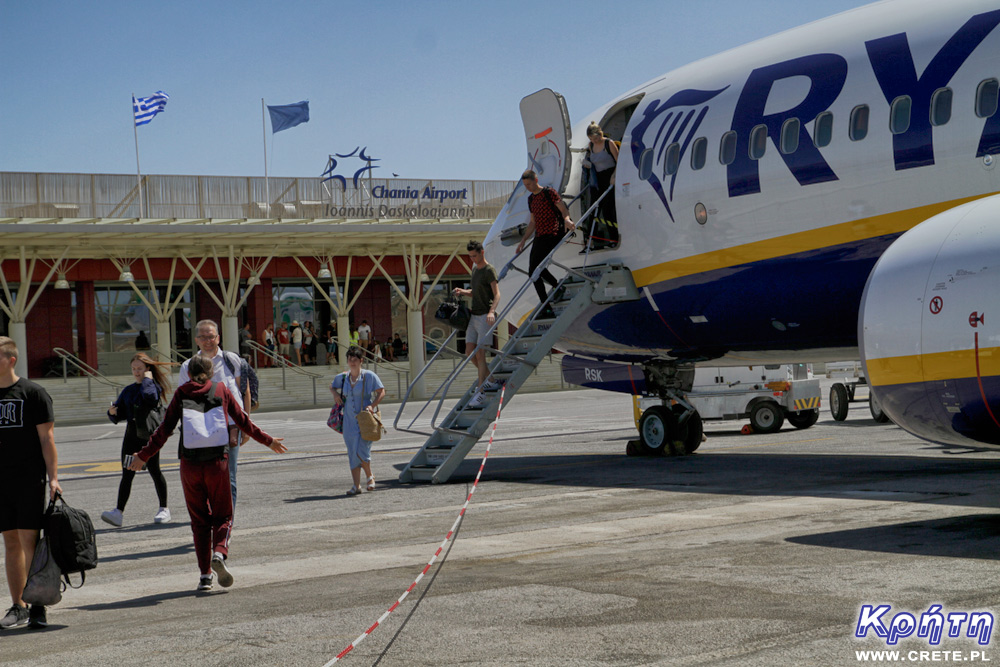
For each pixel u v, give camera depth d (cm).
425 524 970
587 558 739
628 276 1420
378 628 563
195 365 739
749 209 1205
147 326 4466
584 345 1633
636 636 515
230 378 967
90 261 4250
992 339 731
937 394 778
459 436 1371
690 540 792
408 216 3919
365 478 1435
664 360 1563
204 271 4434
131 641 570
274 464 1784
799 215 1152
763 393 2003
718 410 2025
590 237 1401
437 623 566
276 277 4638
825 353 1323
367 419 1220
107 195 3588
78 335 4309
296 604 643
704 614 552
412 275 4266
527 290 1605
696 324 1377
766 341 1330
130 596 718
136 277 4359
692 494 1079
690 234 1293
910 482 1088
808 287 1179
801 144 1141
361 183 3869
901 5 1119
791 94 1166
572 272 1423
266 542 913
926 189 1031
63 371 4066
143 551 926
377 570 748
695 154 1277
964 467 1223
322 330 4775
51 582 620
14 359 643
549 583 655
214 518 725
